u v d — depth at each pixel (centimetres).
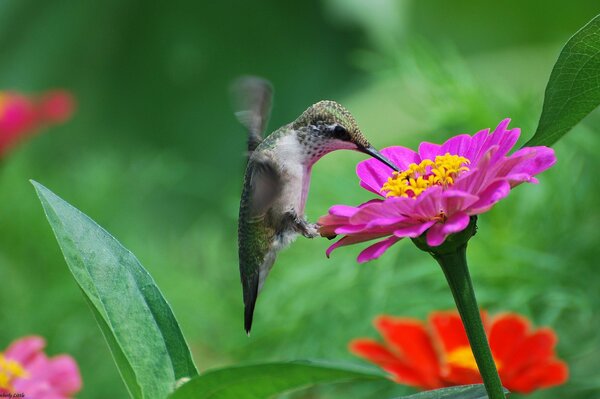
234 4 657
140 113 671
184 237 499
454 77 354
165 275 404
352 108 482
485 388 297
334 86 633
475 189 295
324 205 346
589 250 331
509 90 370
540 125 299
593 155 334
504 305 328
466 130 353
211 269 397
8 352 313
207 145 659
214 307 375
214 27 665
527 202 331
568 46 298
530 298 329
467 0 616
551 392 325
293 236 308
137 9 670
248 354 348
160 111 671
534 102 349
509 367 310
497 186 294
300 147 307
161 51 671
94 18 672
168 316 298
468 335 297
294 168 307
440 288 331
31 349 313
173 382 297
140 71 675
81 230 298
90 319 415
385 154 300
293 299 335
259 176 306
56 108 428
